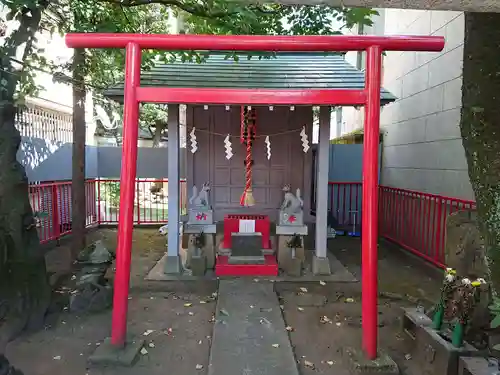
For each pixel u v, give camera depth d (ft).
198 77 18.20
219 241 20.06
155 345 11.64
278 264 18.57
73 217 18.24
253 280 16.90
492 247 6.16
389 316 13.92
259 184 20.94
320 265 18.06
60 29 17.87
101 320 13.25
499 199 6.13
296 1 5.82
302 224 18.56
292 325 13.07
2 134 11.96
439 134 20.07
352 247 23.95
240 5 14.16
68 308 13.94
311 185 22.72
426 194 20.51
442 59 19.88
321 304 14.84
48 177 24.26
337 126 46.42
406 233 23.22
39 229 21.59
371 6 5.81
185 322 13.24
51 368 10.31
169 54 20.34
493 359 9.08
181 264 18.39
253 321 12.84
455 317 9.94
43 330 12.49
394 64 26.53
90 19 17.81
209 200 20.84
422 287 16.81
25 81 14.20
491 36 6.17
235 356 10.66
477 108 6.34
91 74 20.66
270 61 21.12
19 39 12.73
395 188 24.73
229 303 14.30
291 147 20.94
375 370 10.09
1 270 11.71
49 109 25.36
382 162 28.32
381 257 21.56
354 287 16.72
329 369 10.45
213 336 11.83
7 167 12.05
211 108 20.58
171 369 10.37
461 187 17.90
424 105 21.84
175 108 17.63
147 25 21.79
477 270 10.28
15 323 11.90
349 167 28.35
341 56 22.35
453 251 11.07
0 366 7.89
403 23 24.86
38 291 12.88
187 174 20.83
